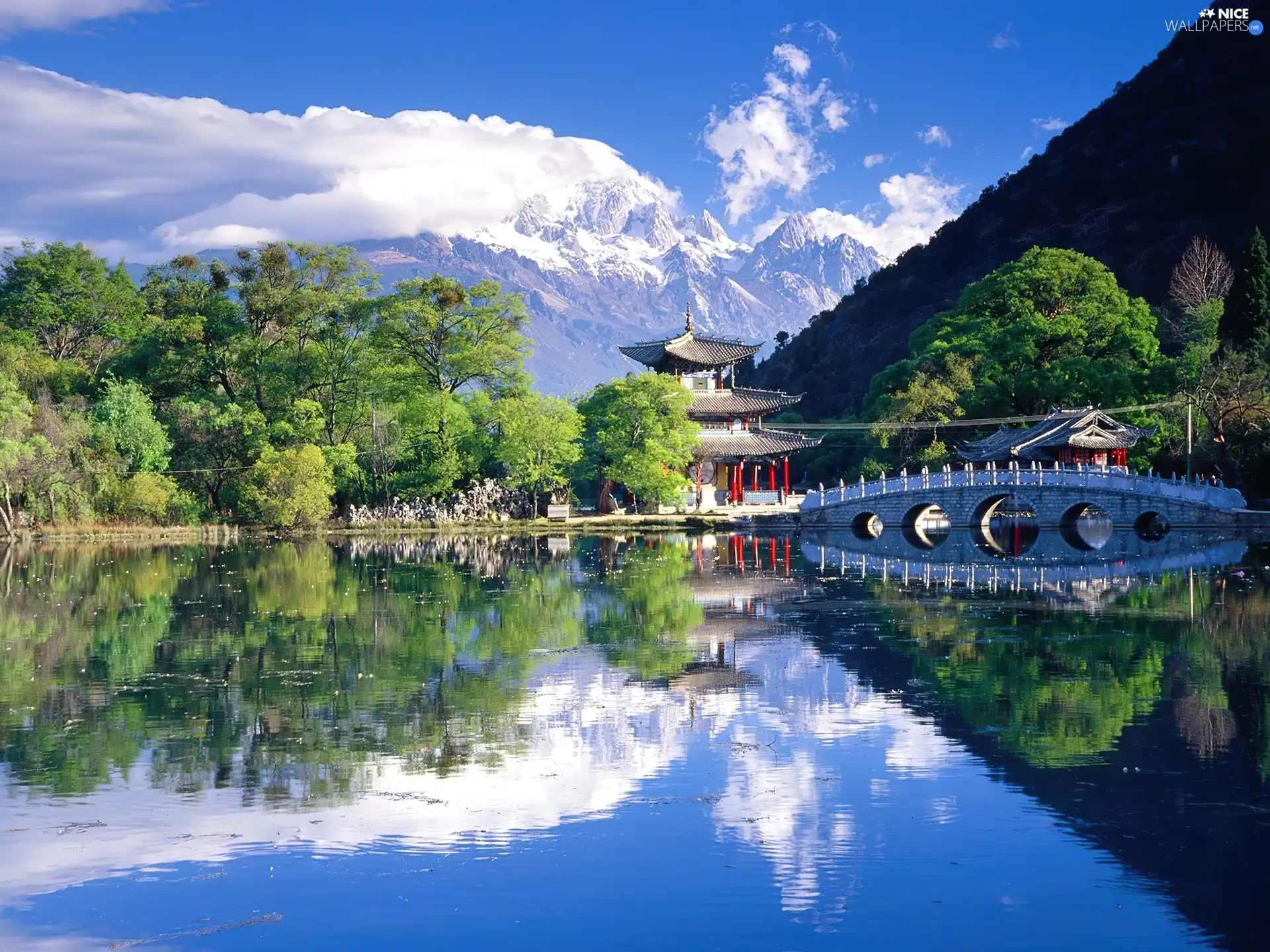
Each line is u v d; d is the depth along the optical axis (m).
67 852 25.53
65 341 138.00
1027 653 47.03
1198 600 60.94
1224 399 109.81
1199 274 165.38
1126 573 74.50
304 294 125.31
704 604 62.09
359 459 124.81
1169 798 28.84
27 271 136.75
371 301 126.88
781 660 46.06
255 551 96.50
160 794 29.28
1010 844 26.03
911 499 113.94
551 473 125.94
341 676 42.94
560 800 28.78
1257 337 116.56
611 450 126.69
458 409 127.56
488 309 131.00
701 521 124.88
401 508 121.19
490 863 24.95
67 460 106.00
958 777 30.56
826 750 33.16
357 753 32.78
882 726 35.69
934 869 24.72
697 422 143.38
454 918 22.52
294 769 31.30
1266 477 107.94
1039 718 36.53
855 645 49.31
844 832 26.67
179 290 127.56
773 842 26.09
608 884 23.92
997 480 108.06
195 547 100.00
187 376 126.31
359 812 27.91
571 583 71.94
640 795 29.14
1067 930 22.14
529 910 22.81
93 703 38.69
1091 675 42.75
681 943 21.59
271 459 113.88
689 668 44.47
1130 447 118.31
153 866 24.78
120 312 139.62
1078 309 133.12
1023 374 126.62
